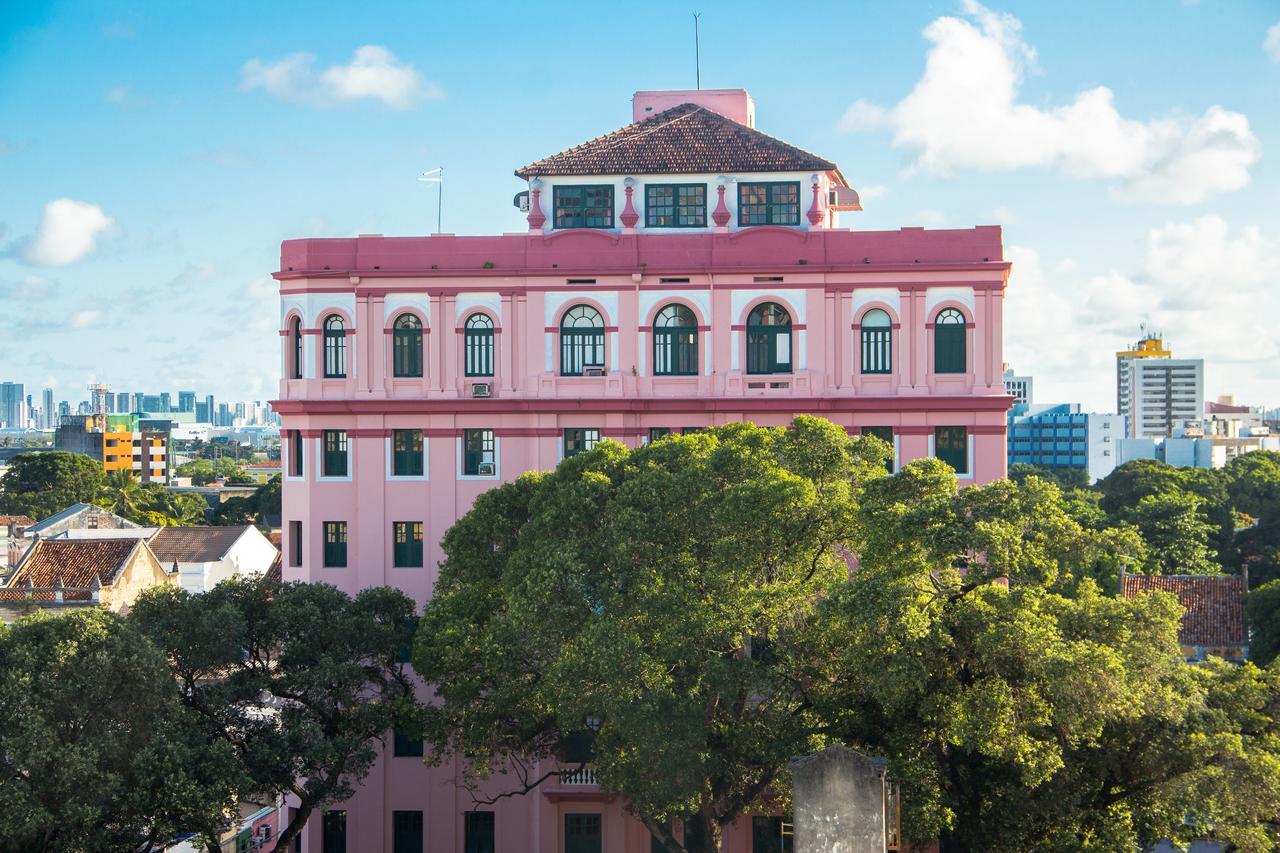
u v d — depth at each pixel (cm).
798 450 4225
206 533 12281
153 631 4406
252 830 6406
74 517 13312
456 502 5612
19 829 3741
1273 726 3988
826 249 5578
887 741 3878
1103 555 4281
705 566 4044
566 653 4053
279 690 4512
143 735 4069
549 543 4197
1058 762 3588
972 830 3931
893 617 3631
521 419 5600
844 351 5553
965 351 5528
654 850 5334
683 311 5644
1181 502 12131
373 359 5656
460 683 4397
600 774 4288
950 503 3788
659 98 6588
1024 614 3631
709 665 3931
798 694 4262
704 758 3862
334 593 4756
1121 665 3559
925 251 5534
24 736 3816
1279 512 12781
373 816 5475
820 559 4169
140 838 4212
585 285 5619
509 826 5438
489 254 5656
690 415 5575
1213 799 3716
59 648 3991
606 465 4503
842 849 3384
